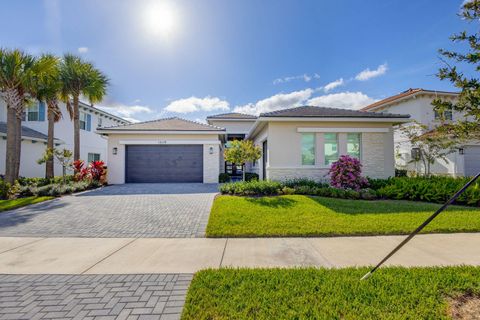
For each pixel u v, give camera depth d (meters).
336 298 2.90
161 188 13.39
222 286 3.19
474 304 2.82
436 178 11.02
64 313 2.71
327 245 4.98
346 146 12.32
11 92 11.76
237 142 12.03
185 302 2.89
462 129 3.34
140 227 6.35
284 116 11.73
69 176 14.72
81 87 15.33
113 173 15.54
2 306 2.85
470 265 3.90
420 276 3.44
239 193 10.25
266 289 3.13
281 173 12.05
